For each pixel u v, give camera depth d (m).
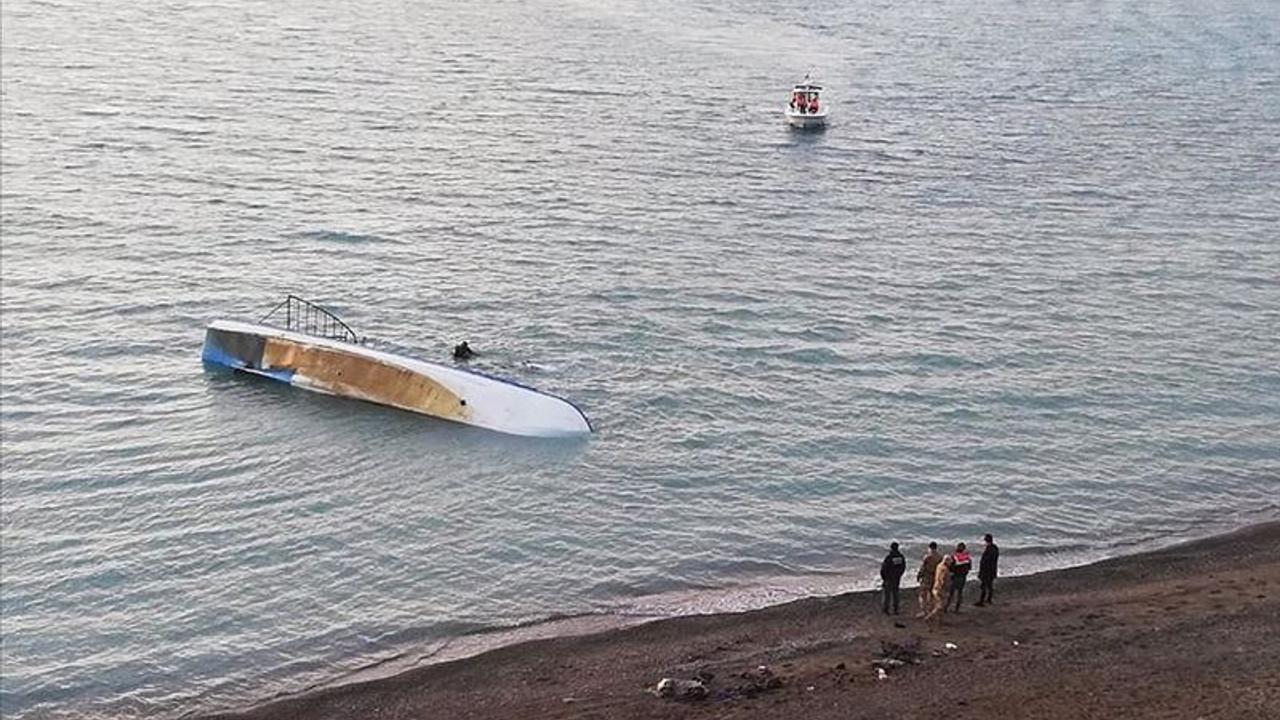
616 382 61.16
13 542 46.91
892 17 184.25
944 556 45.25
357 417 57.56
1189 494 52.62
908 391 61.06
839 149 108.62
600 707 36.50
